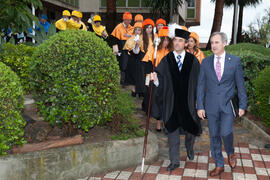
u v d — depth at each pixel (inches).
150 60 192.2
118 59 305.9
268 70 208.7
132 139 169.0
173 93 160.6
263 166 167.9
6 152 137.9
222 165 154.7
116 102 174.1
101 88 158.2
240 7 944.9
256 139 209.3
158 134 211.3
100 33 375.9
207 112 150.8
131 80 280.2
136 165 168.1
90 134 172.1
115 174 157.3
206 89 152.6
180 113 159.3
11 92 133.9
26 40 343.6
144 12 751.7
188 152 169.5
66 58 149.1
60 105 153.7
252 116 246.5
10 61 208.7
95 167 155.8
